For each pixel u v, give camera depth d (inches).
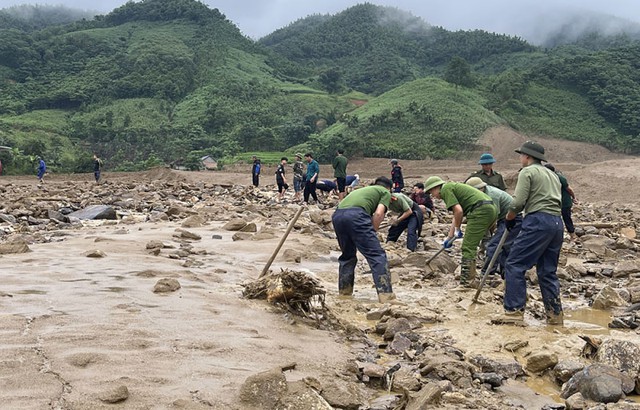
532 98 3641.7
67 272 292.2
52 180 1592.0
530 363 205.2
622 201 1115.3
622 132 3444.9
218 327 209.9
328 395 162.6
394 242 490.9
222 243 435.8
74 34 5438.0
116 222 562.3
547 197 267.9
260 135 3334.2
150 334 193.3
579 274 397.7
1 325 193.0
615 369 184.9
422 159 2664.9
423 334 240.7
